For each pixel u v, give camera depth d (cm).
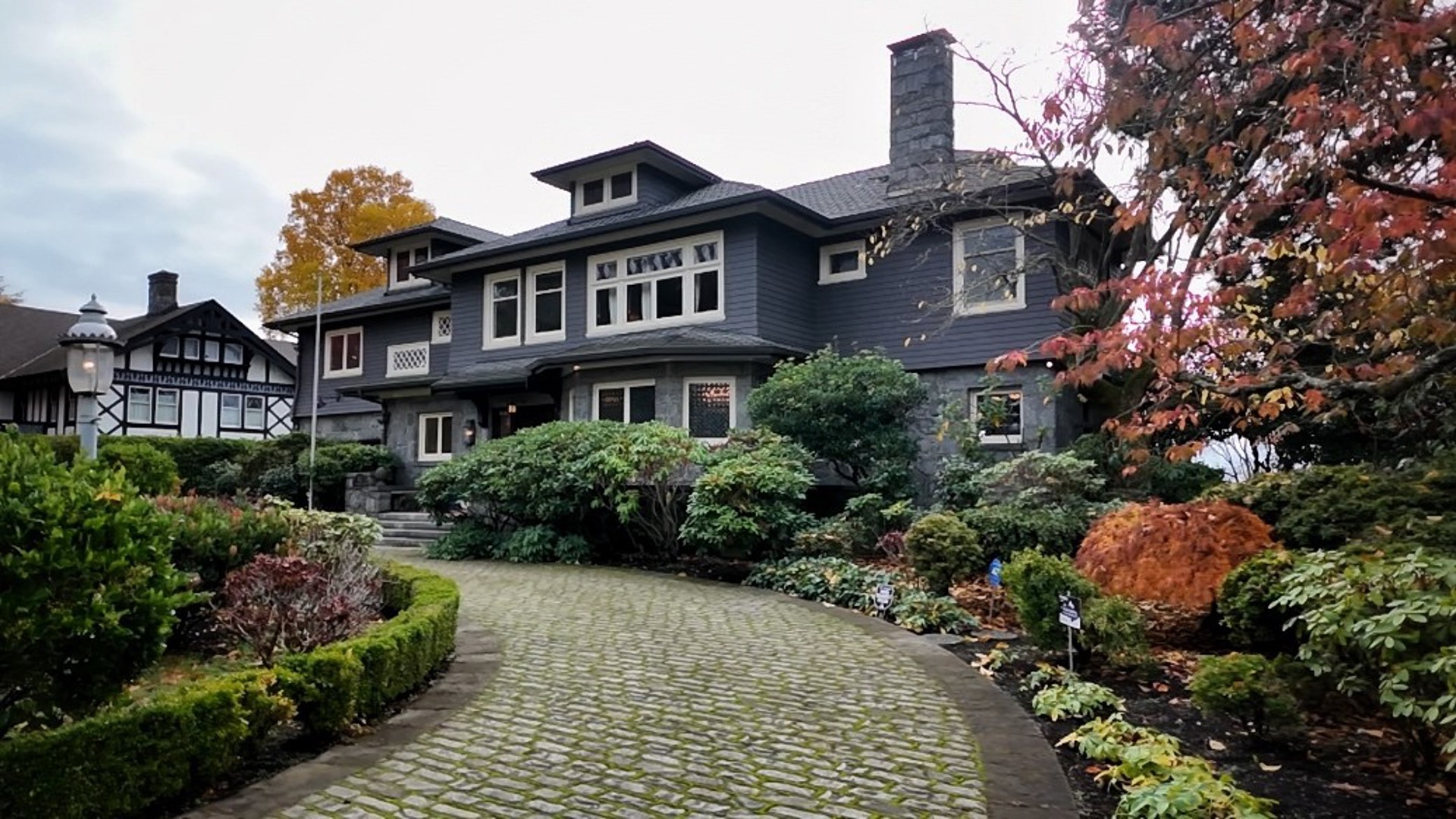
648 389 1470
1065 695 493
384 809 359
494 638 699
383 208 3291
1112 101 510
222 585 675
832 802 362
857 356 1303
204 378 2808
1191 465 1152
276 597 548
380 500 1711
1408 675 354
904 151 1488
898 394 1220
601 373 1520
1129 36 486
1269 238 538
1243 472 1295
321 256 3316
